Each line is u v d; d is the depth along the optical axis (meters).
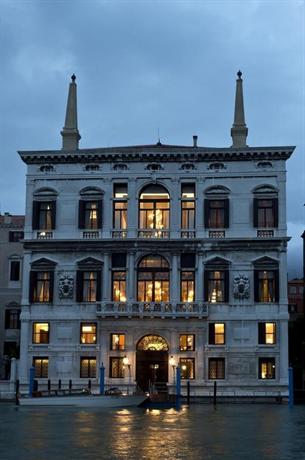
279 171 50.78
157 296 50.47
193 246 50.41
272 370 48.94
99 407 41.81
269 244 49.94
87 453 21.61
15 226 63.94
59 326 50.69
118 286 50.81
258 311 49.44
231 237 50.22
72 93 55.19
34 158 52.66
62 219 51.91
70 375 50.06
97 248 51.00
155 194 51.88
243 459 20.55
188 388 46.38
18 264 63.31
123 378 49.47
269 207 50.72
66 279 50.97
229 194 50.94
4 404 43.94
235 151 50.97
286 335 49.16
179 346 49.62
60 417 34.94
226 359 49.19
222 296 50.00
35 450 22.31
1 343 62.19
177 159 51.69
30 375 44.16
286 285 49.59
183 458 20.59
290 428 29.67
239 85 54.38
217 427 30.06
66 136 54.22
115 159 52.06
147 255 50.75
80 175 52.22
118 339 50.25
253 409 41.78
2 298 62.81
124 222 51.66
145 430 28.66
